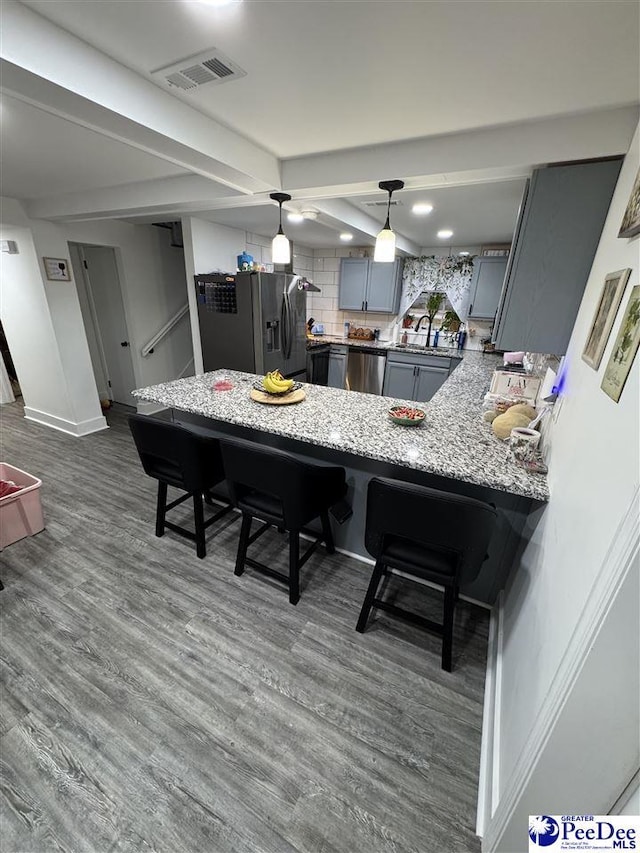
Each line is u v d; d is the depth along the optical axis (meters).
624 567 0.60
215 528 2.43
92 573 2.02
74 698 1.41
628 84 1.21
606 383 0.91
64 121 1.58
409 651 1.63
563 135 1.48
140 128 1.35
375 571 1.59
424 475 1.77
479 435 1.77
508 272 1.73
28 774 1.19
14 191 2.80
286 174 2.06
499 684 1.38
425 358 4.54
